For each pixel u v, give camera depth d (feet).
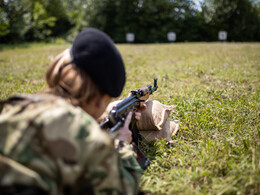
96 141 2.82
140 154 5.65
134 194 3.77
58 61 3.54
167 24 99.45
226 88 11.35
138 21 99.86
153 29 97.81
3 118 2.90
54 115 2.79
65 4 105.19
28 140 2.72
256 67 16.72
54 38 90.48
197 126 7.50
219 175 5.19
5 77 15.79
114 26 102.01
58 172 2.74
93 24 100.01
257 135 6.68
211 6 98.32
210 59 22.15
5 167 2.63
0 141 2.78
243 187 4.66
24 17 72.90
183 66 18.72
